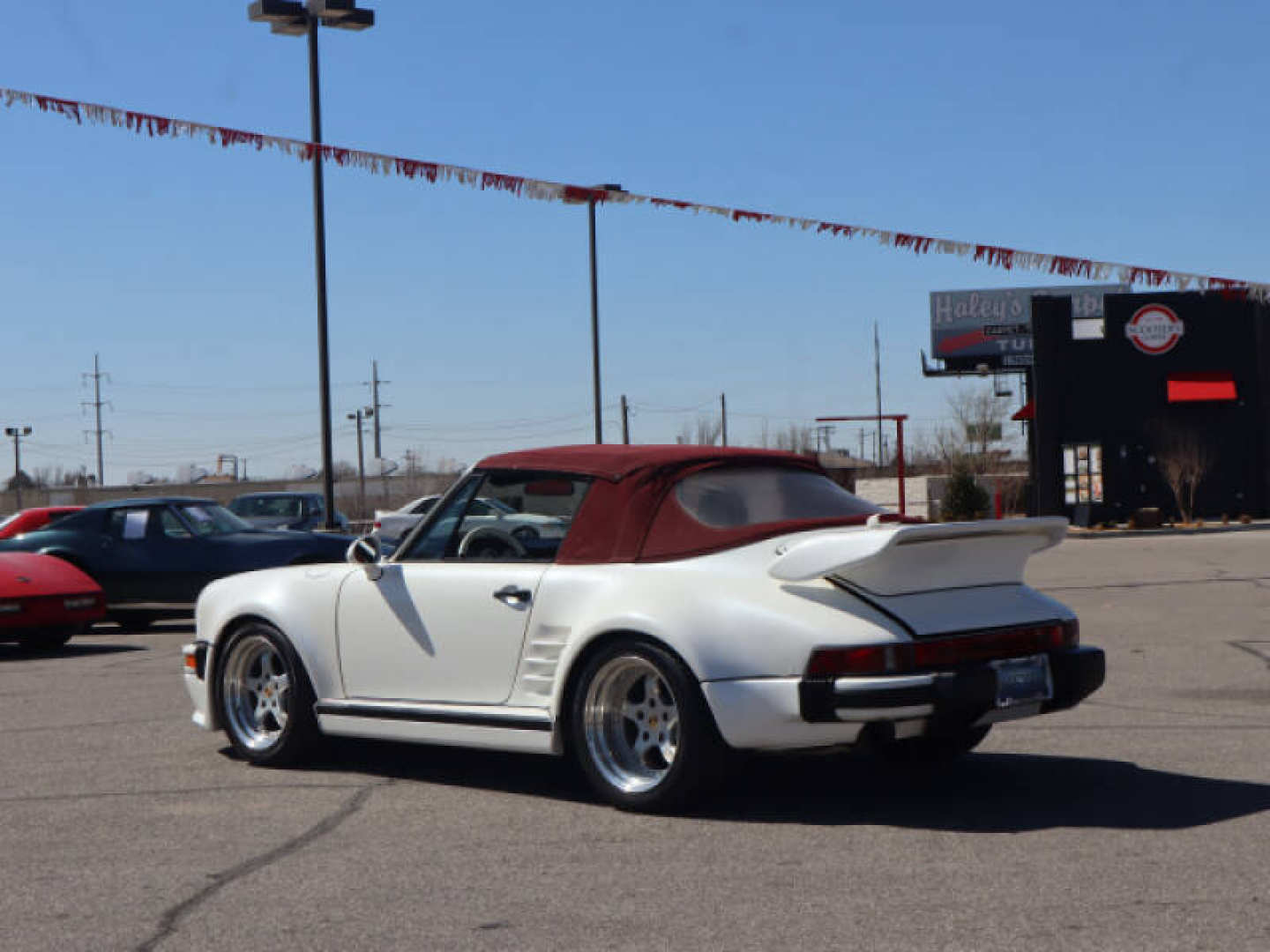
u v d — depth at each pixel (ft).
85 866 17.46
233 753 25.29
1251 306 146.00
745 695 18.38
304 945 14.14
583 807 20.24
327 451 76.33
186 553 52.44
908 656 18.06
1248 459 145.89
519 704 20.85
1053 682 19.65
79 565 52.90
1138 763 22.57
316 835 18.90
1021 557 19.86
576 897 15.56
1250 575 68.39
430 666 21.88
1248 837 17.62
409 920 14.88
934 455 267.39
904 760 22.68
